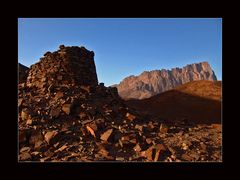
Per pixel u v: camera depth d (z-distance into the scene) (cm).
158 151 1089
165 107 3400
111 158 1037
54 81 1738
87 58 2014
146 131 1379
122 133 1266
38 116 1347
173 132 1436
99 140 1209
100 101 1625
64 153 1066
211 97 3697
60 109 1413
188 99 3669
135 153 1124
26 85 1767
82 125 1320
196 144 1241
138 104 3606
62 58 1859
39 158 1023
